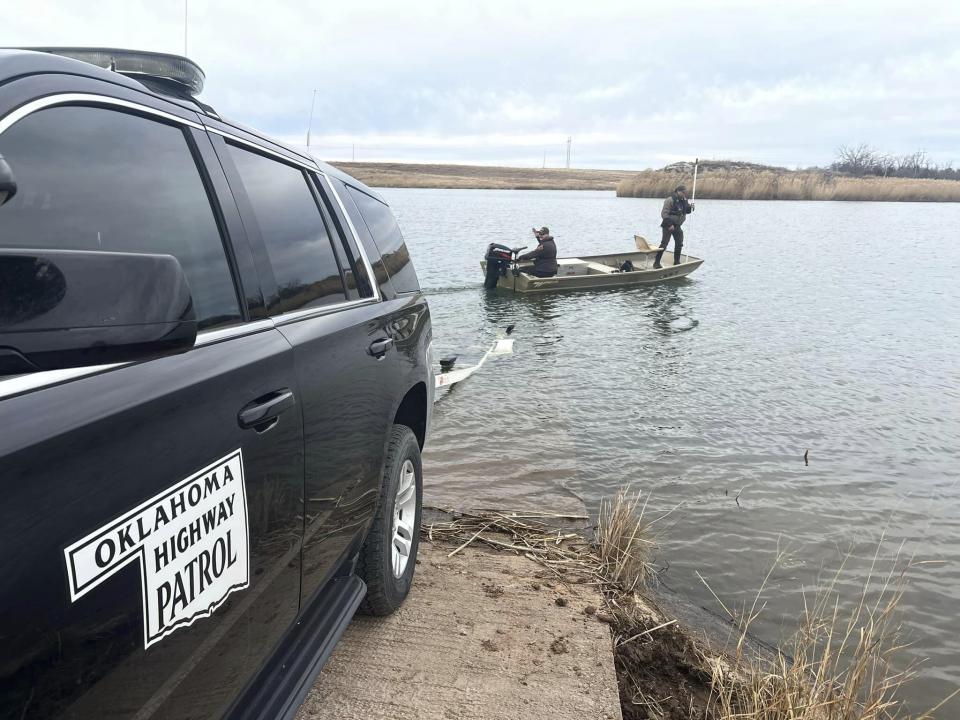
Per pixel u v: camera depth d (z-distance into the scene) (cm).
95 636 112
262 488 168
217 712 156
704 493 555
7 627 95
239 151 202
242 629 164
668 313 1403
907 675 354
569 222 4062
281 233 212
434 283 1761
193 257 163
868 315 1401
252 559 165
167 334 104
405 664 271
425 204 6184
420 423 333
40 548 102
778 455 643
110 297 97
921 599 421
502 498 498
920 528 510
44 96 131
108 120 149
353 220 280
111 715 117
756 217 4722
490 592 330
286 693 183
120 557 118
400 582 302
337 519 220
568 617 312
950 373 956
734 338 1168
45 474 104
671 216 1889
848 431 716
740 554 462
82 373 121
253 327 178
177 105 175
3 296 87
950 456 655
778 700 281
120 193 147
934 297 1631
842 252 2667
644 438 670
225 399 152
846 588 430
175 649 136
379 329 265
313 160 263
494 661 276
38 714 101
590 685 266
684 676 318
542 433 663
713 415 753
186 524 137
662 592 409
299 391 187
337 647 279
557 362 979
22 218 125
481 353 1031
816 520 517
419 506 325
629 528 424
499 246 1619
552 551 389
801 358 1034
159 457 129
